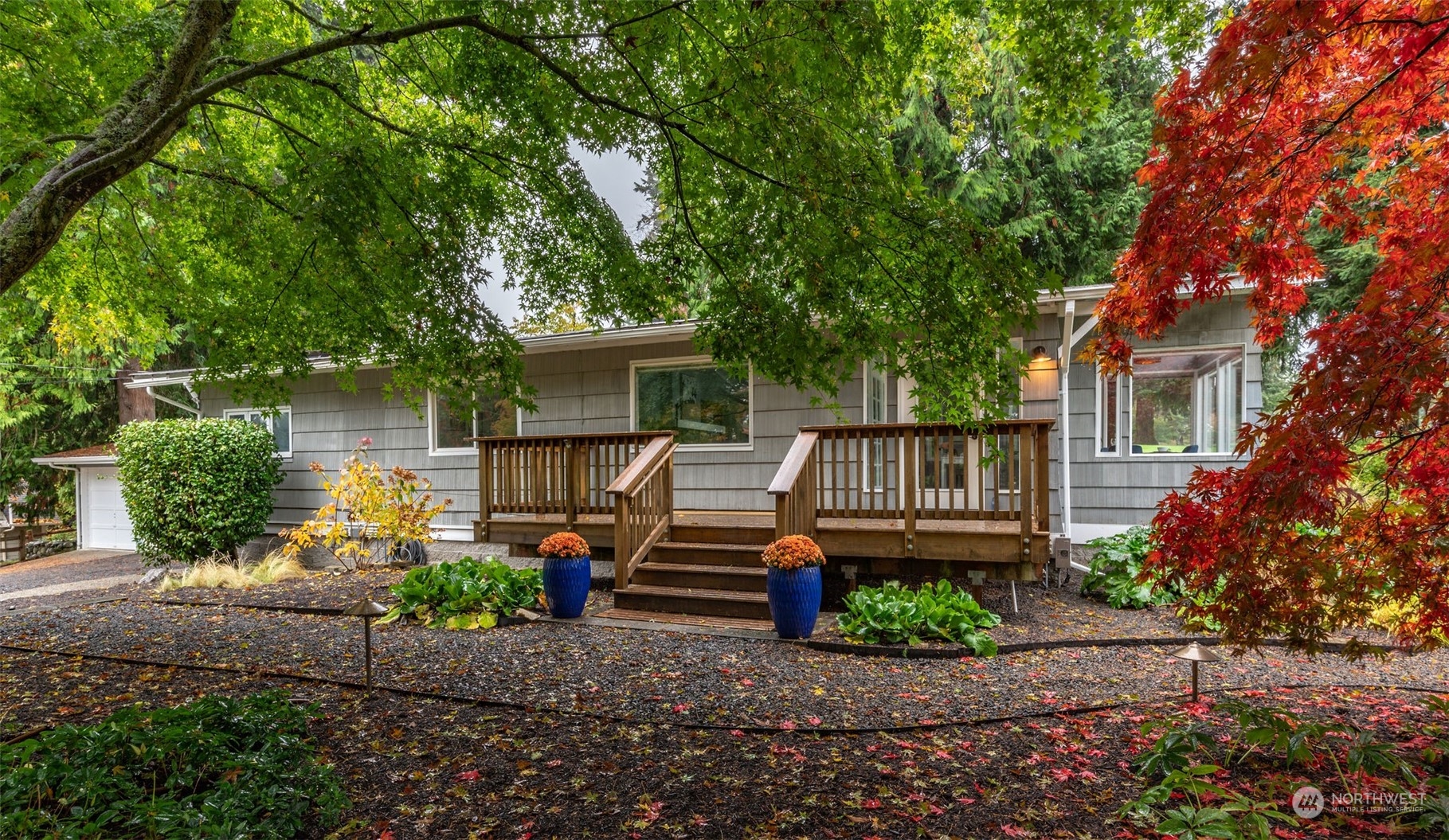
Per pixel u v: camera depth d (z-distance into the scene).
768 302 3.95
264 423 11.55
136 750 2.67
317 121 5.45
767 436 8.66
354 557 10.22
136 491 10.55
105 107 4.96
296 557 10.77
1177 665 4.78
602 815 2.77
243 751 2.98
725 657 5.07
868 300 3.85
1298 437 2.44
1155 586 3.24
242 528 10.51
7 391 15.27
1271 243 3.23
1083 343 7.68
